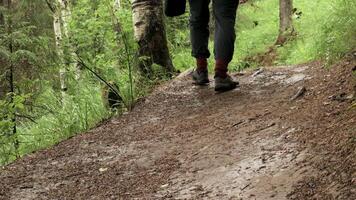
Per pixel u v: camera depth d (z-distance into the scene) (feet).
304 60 28.35
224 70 17.21
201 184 10.33
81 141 15.33
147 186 10.93
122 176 11.87
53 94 25.29
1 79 26.61
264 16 59.11
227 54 17.06
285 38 40.78
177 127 14.75
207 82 19.07
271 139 11.45
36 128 22.94
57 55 22.47
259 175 9.85
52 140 19.10
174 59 31.30
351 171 8.41
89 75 21.42
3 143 20.45
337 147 9.45
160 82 20.98
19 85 26.23
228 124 13.61
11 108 20.26
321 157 9.42
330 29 20.93
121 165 12.65
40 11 40.70
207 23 18.57
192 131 13.99
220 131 13.25
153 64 21.07
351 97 11.91
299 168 9.43
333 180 8.46
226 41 16.90
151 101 18.39
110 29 22.02
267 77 18.31
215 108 15.76
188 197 9.84
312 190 8.50
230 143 12.10
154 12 21.88
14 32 24.48
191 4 18.21
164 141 13.82
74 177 12.30
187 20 39.55
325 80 14.75
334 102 12.10
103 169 12.56
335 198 7.95
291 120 12.18
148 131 15.10
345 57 16.52
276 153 10.55
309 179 8.87
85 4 25.09
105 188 11.29
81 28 22.90
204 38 18.57
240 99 16.03
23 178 12.60
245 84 17.95
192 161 11.75
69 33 22.26
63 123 19.70
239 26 56.29
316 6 47.03
